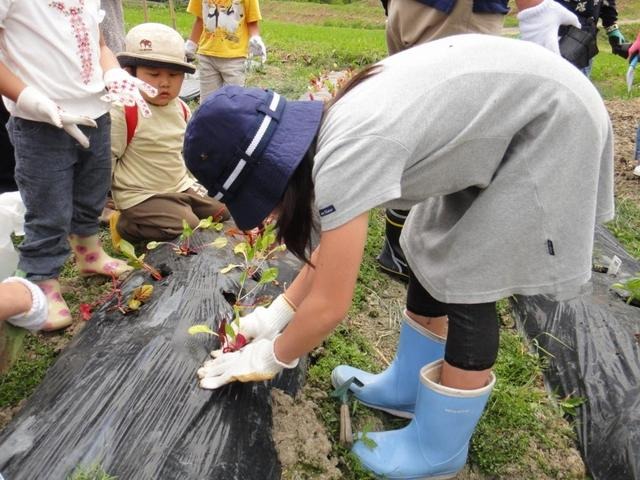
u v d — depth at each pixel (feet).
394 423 7.46
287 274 9.09
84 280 10.07
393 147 4.64
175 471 5.41
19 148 8.13
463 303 5.82
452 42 5.31
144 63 9.91
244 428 6.02
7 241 8.60
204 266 8.68
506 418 7.53
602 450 7.20
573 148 5.19
